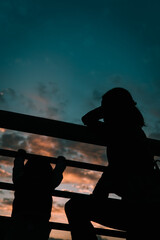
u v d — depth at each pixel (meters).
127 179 1.01
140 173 1.00
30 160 1.41
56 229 1.38
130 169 1.02
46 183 1.33
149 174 1.00
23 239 1.17
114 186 1.07
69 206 1.04
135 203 0.95
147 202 0.94
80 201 1.03
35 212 1.23
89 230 0.98
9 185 1.38
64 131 1.38
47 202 1.29
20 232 1.18
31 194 1.27
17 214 1.22
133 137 1.11
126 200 0.99
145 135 1.18
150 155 1.09
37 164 1.38
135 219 0.96
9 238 1.17
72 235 0.99
